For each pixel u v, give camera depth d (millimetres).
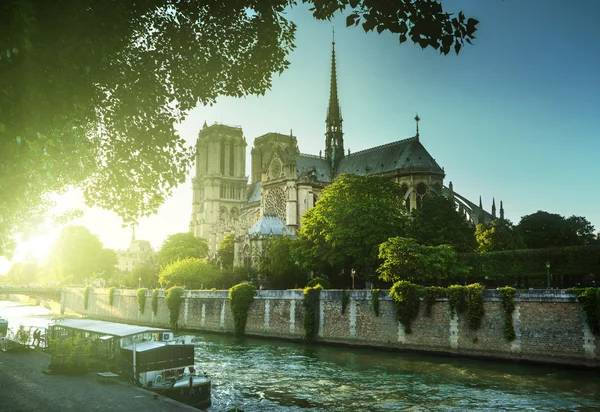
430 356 54500
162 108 23156
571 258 62906
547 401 36000
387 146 144500
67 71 14820
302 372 47438
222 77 24516
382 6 15953
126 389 29875
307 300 67750
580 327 46125
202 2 20891
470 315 52625
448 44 16047
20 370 35844
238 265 118688
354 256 82062
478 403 35906
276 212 151500
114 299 114500
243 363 52438
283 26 24953
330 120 164000
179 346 38312
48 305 169000
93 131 23844
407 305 57344
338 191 85688
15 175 14523
